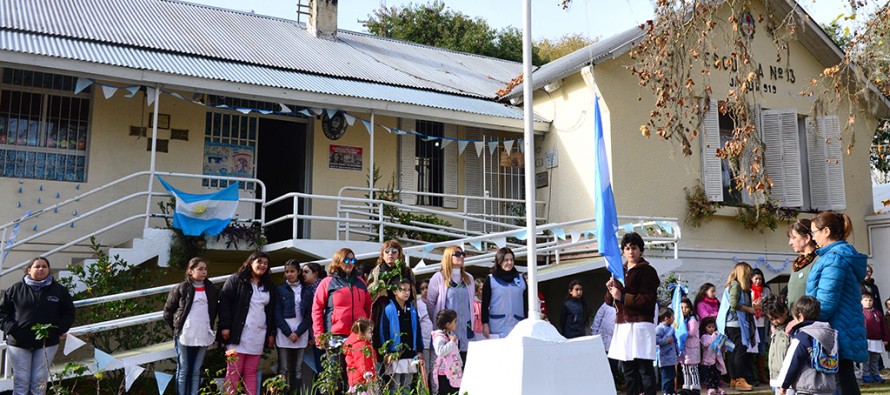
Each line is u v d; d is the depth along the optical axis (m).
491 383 5.86
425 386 7.48
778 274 15.82
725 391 10.66
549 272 11.66
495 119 14.12
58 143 12.48
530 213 6.44
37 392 8.05
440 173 15.23
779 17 16.06
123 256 10.66
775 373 6.74
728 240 15.27
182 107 13.36
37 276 8.15
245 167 13.79
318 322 8.32
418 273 10.30
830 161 15.51
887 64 14.48
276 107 13.99
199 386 8.58
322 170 14.12
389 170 14.72
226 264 13.35
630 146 14.29
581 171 14.45
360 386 6.62
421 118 13.45
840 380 6.04
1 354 8.77
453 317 8.44
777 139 15.80
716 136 15.09
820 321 6.00
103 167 12.67
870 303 12.08
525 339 5.75
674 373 9.62
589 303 13.62
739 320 10.88
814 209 16.33
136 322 9.01
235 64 13.12
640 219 13.62
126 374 8.30
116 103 12.90
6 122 12.17
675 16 12.47
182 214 11.15
